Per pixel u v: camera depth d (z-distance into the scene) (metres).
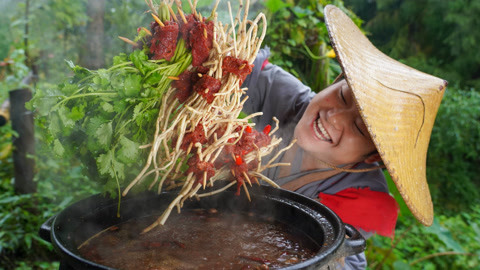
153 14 1.09
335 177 1.75
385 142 1.39
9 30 4.55
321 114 1.64
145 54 1.14
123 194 1.17
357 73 1.41
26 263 2.88
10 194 3.41
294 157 1.80
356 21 3.59
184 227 1.33
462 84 7.49
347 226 1.26
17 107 3.36
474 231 4.59
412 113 1.53
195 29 1.12
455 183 5.99
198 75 1.12
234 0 2.71
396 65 1.71
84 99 1.08
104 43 2.63
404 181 1.46
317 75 2.95
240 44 1.18
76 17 3.77
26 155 3.40
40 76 4.33
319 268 0.97
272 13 2.96
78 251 1.07
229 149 1.28
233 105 1.21
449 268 3.98
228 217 1.42
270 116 2.04
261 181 1.84
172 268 1.09
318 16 3.12
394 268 3.14
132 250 1.18
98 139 1.06
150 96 1.08
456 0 7.00
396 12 7.04
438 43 7.36
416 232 4.32
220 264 1.12
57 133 1.10
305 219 1.30
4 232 2.93
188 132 1.18
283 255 1.18
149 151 1.22
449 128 6.47
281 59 2.96
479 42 7.07
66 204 3.30
